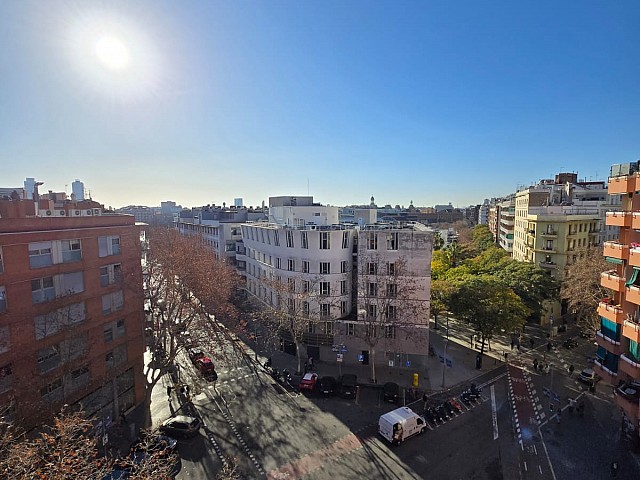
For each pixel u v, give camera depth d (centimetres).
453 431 3111
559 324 6084
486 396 3747
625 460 2741
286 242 4862
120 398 3347
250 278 6366
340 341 4594
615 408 3512
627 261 2828
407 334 4356
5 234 2403
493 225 13700
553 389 3903
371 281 4409
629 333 2655
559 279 6181
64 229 2817
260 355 4806
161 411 3412
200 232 8888
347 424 3197
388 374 4275
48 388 2689
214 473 2547
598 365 3150
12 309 2441
